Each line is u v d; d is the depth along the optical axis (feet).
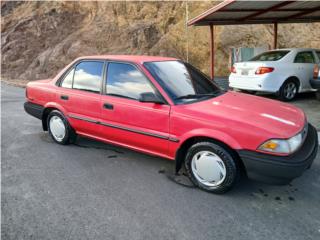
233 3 26.18
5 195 11.30
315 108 23.76
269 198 10.96
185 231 9.07
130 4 56.49
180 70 13.99
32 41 62.69
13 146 16.79
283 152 9.87
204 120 11.02
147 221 9.59
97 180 12.51
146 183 12.20
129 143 13.71
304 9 30.09
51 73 53.47
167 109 11.92
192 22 31.30
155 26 51.75
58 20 63.62
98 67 14.70
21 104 29.86
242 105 12.10
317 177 12.50
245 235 8.85
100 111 14.30
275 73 25.91
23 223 9.56
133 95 13.15
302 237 8.72
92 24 58.95
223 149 10.81
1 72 58.70
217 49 45.44
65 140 16.57
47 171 13.44
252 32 44.80
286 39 43.88
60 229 9.25
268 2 26.63
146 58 14.11
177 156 12.00
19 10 72.84
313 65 28.04
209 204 10.59
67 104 15.89
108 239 8.74
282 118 11.03
